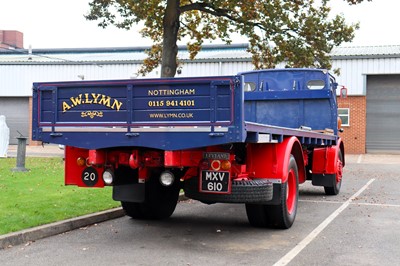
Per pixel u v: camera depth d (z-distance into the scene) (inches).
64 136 285.4
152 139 266.8
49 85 288.0
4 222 306.7
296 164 348.2
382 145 1264.8
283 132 320.2
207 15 926.4
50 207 363.3
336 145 502.6
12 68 1512.1
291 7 795.4
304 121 482.3
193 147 258.7
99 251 269.1
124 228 333.4
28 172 590.6
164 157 269.9
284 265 242.7
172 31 813.9
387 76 1258.6
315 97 477.7
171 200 367.9
